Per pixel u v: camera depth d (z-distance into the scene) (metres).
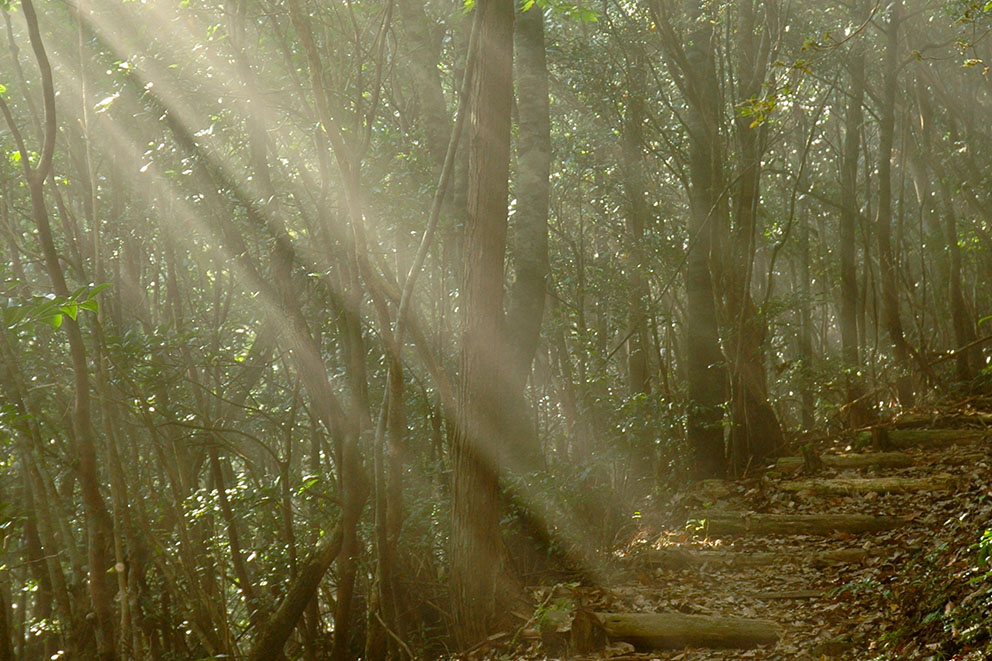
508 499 8.15
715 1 13.05
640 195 14.55
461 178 9.38
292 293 7.82
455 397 7.98
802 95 16.47
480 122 7.11
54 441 9.42
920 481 10.05
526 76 9.88
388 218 8.83
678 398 12.86
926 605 5.98
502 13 7.08
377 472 6.88
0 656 7.24
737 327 13.04
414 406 8.77
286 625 7.46
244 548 10.39
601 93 13.71
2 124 10.29
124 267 10.39
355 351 7.38
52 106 6.01
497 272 7.17
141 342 7.77
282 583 8.55
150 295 12.21
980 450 11.12
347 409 8.59
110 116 9.12
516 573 7.80
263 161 7.79
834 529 9.15
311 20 8.67
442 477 8.41
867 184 17.42
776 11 13.82
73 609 8.12
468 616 7.12
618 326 14.16
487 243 7.11
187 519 8.96
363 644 9.02
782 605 7.17
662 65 15.45
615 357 16.08
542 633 6.66
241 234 8.48
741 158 13.23
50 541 7.16
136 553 8.34
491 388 7.16
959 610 5.45
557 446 11.40
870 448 12.20
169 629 9.56
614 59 13.83
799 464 11.88
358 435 7.41
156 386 8.13
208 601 7.45
